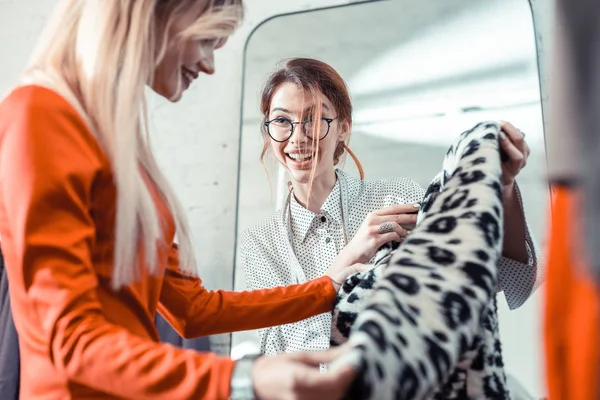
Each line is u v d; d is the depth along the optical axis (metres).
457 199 0.66
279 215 1.67
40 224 0.66
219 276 2.31
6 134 0.71
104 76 0.78
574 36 0.41
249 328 1.08
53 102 0.73
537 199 1.91
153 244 0.78
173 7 0.84
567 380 0.46
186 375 0.59
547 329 0.48
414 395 0.48
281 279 1.57
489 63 2.09
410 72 2.17
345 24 2.30
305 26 2.36
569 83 0.41
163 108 2.57
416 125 2.11
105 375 0.61
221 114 2.49
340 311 0.93
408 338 0.50
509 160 0.81
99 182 0.75
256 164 2.30
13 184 0.67
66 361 0.62
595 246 0.40
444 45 2.15
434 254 0.59
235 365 0.58
